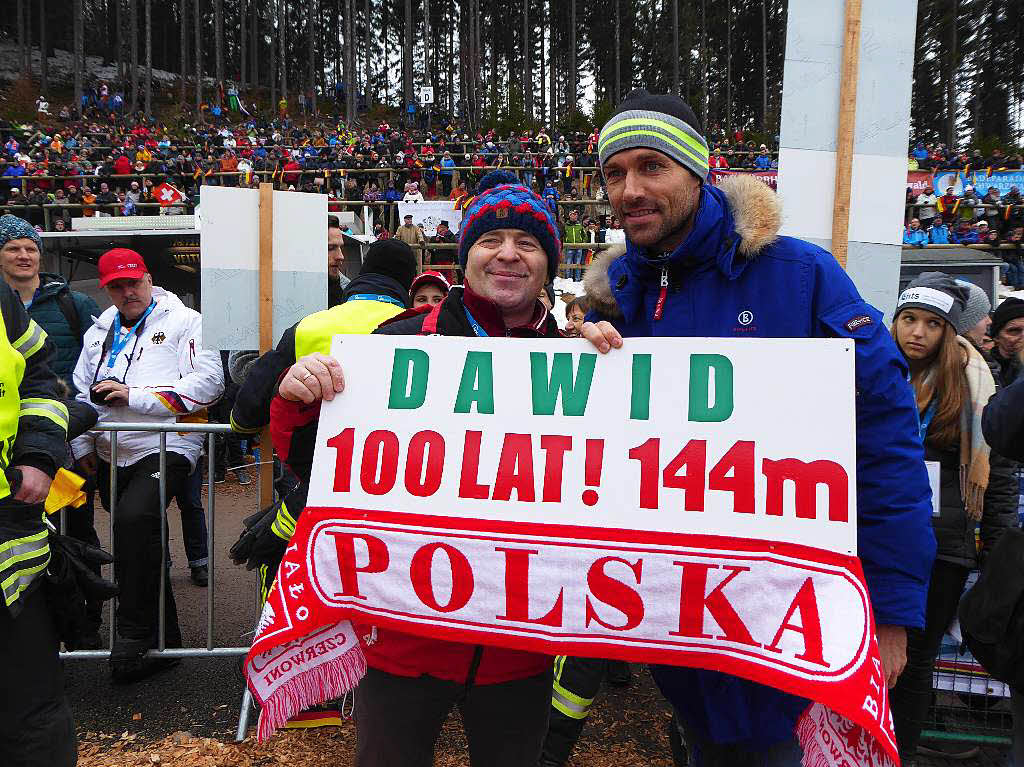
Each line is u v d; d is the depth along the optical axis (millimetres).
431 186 27094
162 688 3279
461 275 2018
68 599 2096
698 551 1568
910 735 2775
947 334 2746
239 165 26922
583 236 17625
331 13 67812
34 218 22578
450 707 1751
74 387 3711
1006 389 1889
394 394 1751
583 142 31078
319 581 1726
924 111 53594
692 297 1723
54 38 57719
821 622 1477
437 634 1661
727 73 57094
